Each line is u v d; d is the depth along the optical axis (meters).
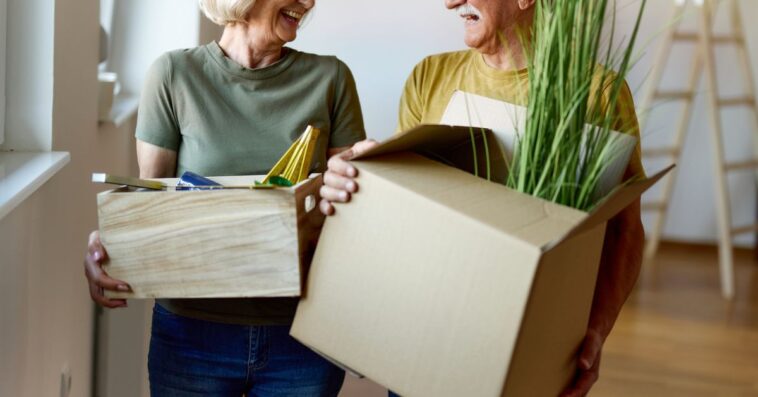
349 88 2.14
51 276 2.21
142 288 1.67
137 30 3.46
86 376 2.82
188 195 1.63
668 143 6.30
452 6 1.94
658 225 6.20
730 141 6.37
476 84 1.96
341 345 1.55
